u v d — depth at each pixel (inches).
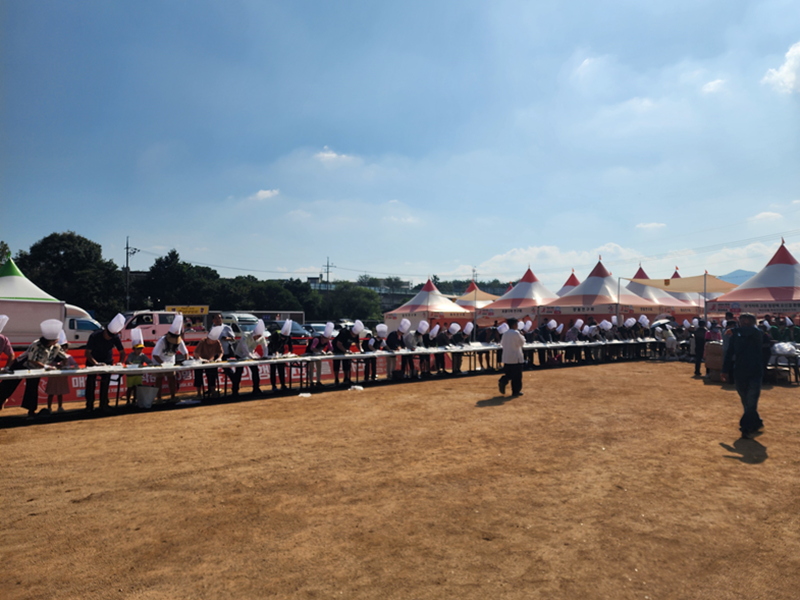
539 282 1106.1
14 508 166.2
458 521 154.0
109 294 2095.2
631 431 278.8
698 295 1241.4
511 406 360.2
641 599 110.3
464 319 1054.4
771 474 201.0
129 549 135.5
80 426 299.3
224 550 134.5
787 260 802.2
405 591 113.1
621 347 812.6
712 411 338.0
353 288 3014.3
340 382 518.9
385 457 227.3
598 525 150.9
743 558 130.3
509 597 110.6
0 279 677.3
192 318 730.8
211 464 216.7
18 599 110.0
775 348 486.3
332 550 134.2
